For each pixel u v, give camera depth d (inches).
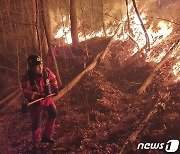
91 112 248.4
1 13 360.2
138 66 296.5
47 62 295.6
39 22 357.1
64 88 282.0
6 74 355.6
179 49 291.7
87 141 208.1
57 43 394.6
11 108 292.4
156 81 265.3
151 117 210.4
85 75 299.3
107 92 273.7
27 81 201.5
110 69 307.4
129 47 335.0
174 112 214.1
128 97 260.8
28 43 366.6
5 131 249.1
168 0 398.0
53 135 227.6
